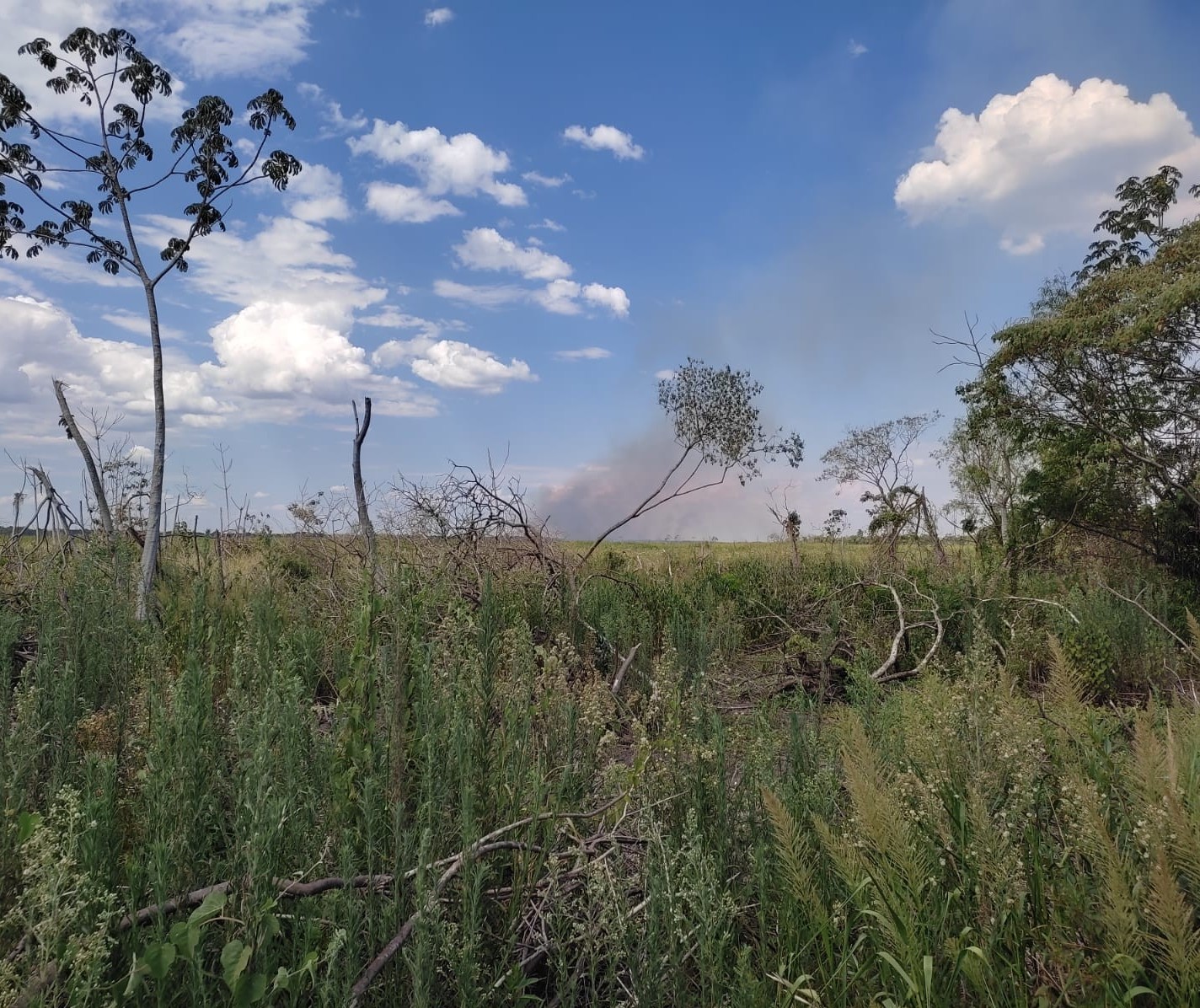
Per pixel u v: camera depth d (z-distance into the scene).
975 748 2.87
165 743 2.59
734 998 2.21
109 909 1.98
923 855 2.51
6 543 8.31
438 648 3.43
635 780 3.16
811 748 3.86
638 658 7.12
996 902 2.29
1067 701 3.29
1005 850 2.39
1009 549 12.09
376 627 3.27
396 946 2.14
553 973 2.61
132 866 2.12
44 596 5.91
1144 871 2.32
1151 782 2.49
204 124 9.60
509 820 2.87
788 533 12.95
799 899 2.51
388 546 7.56
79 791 2.41
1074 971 2.10
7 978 1.78
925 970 2.04
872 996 2.25
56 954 1.80
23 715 3.39
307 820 2.69
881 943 2.36
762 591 10.90
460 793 2.65
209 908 2.02
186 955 1.90
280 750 2.76
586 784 3.36
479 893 2.21
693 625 8.26
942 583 9.85
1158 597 10.35
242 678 4.06
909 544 13.43
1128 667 7.68
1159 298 11.92
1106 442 13.44
